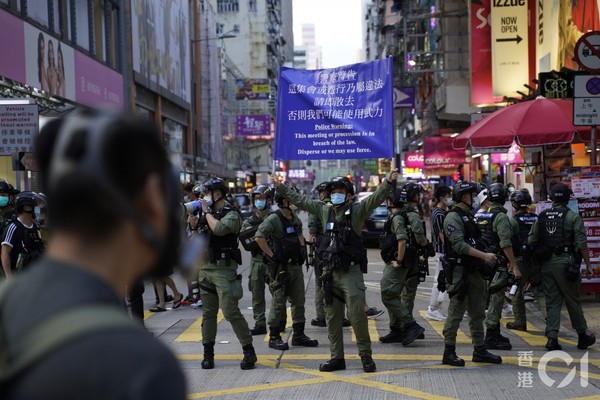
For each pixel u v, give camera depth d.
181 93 42.44
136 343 0.97
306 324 9.41
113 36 29.52
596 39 9.12
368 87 7.85
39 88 20.14
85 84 24.64
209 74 52.41
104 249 1.02
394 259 7.89
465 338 8.35
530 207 11.62
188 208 6.74
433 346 7.86
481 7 20.92
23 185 17.77
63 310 0.97
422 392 5.89
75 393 0.91
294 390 6.01
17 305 1.00
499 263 7.67
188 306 11.12
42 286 1.00
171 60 39.59
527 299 11.26
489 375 6.45
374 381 6.27
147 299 11.94
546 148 13.13
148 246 1.06
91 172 0.97
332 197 6.44
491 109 23.94
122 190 1.00
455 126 34.34
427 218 35.62
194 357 7.39
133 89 31.31
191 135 46.38
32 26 19.92
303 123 8.03
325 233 6.59
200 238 1.22
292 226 7.78
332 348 6.68
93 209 0.99
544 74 12.41
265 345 7.97
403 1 45.38
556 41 17.20
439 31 29.52
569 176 10.99
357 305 6.46
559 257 7.41
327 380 6.33
